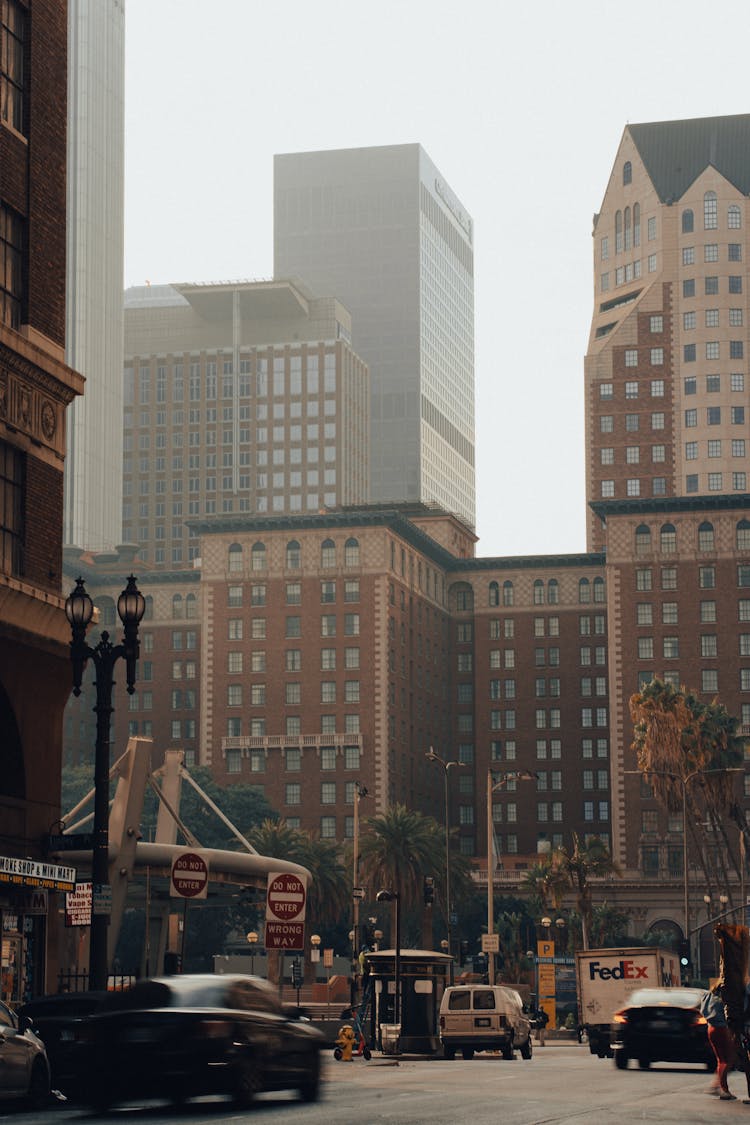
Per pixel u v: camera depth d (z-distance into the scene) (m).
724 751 133.50
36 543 44.28
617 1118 24.08
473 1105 26.95
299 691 187.50
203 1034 25.11
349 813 183.50
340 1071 41.94
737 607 180.75
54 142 46.25
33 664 43.97
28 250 44.44
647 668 181.00
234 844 174.50
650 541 183.75
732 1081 36.81
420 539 198.00
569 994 115.50
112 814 69.00
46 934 43.94
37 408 44.69
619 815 176.12
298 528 190.62
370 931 91.62
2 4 44.03
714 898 165.75
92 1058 25.28
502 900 174.88
